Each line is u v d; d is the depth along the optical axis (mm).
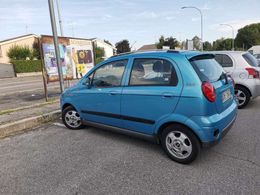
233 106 4668
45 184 3648
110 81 5016
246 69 7445
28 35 38594
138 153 4609
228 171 3854
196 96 3809
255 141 4984
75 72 10836
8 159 4520
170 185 3527
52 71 9734
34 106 8320
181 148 4094
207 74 4133
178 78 4008
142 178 3736
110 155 4559
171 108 4059
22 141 5438
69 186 3580
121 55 4922
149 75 4379
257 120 6348
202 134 3832
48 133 5918
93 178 3775
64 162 4328
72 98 5805
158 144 4977
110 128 5148
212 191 3357
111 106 4953
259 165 4016
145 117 4422
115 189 3477
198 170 3916
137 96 4461
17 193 3453
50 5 8078
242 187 3420
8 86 17547
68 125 6148
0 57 35938
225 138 5184
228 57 7730
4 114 7203
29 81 21969
